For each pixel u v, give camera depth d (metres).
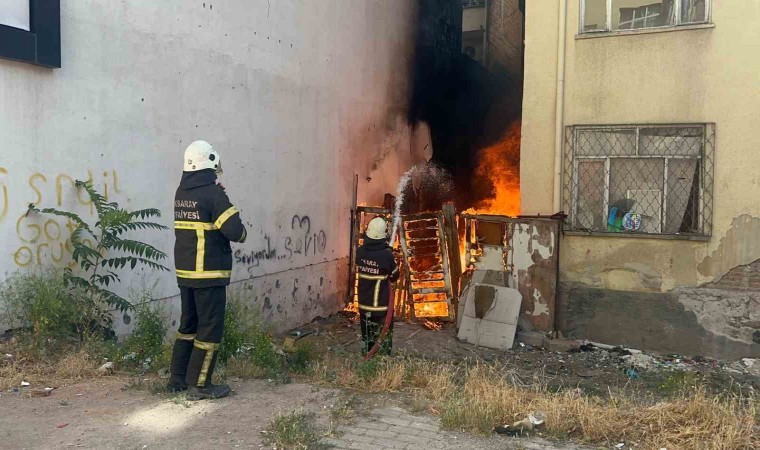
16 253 5.54
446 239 11.36
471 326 10.19
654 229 9.75
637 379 8.32
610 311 9.98
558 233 10.12
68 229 6.04
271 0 9.42
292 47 10.03
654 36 9.62
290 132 10.07
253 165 9.08
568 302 10.24
